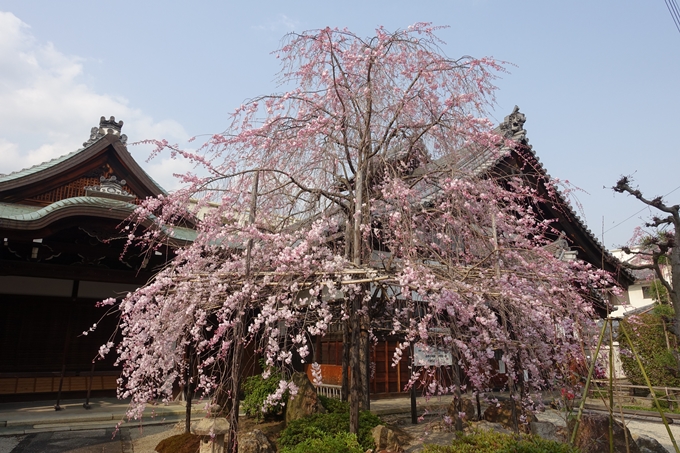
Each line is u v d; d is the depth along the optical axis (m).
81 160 11.65
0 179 11.37
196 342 6.14
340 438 5.52
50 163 12.50
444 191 6.42
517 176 7.73
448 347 6.38
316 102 7.28
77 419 9.08
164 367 5.57
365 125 7.15
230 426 5.12
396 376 13.73
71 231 10.46
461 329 6.41
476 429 5.76
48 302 11.17
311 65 7.18
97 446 7.47
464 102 6.66
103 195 10.56
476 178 6.29
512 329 6.50
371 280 5.34
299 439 6.04
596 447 6.24
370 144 7.35
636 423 11.65
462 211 6.43
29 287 10.90
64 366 10.23
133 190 12.49
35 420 8.76
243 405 8.74
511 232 7.11
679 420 11.93
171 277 5.62
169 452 6.61
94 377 11.48
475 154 7.04
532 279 6.54
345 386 8.15
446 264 5.82
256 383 8.85
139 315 5.61
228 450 5.07
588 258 12.87
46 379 10.95
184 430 8.23
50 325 11.12
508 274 6.39
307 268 5.42
